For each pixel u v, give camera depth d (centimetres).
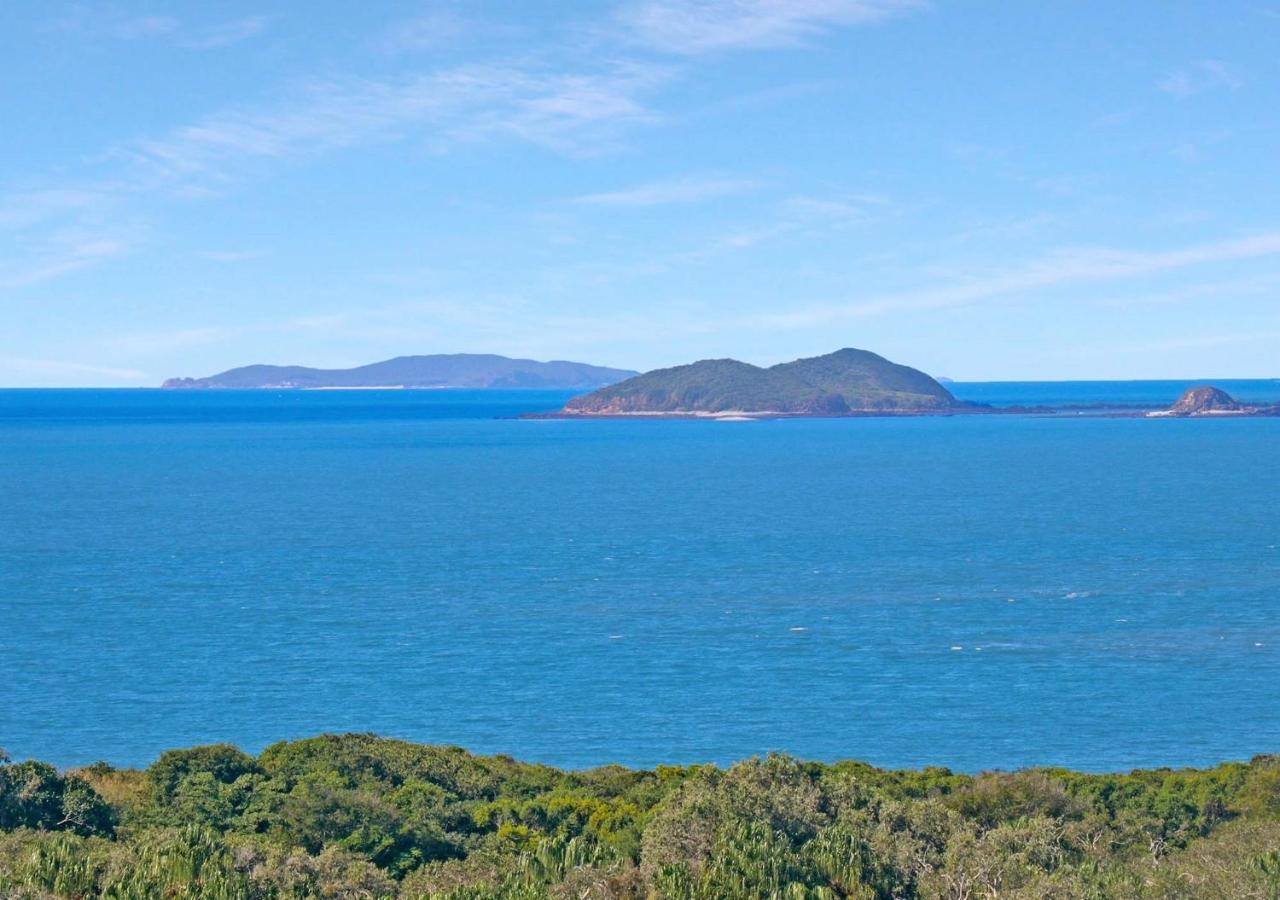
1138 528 17588
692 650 9675
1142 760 7075
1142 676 8850
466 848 4888
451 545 16200
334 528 18150
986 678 8806
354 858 4509
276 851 4322
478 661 9325
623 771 6019
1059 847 4762
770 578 13262
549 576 13450
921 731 7575
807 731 7581
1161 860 4700
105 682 8656
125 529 17912
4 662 9231
